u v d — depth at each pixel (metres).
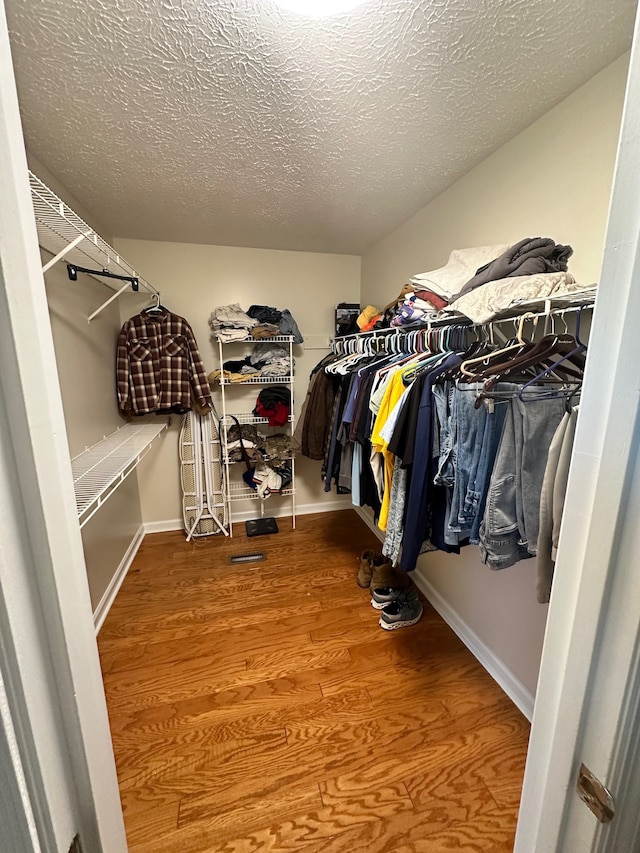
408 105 1.22
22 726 0.32
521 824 0.51
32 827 0.33
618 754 0.37
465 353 1.31
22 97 1.17
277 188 1.80
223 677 1.54
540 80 1.12
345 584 2.19
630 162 0.34
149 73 1.08
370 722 1.35
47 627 0.35
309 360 3.04
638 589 0.35
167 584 2.20
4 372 0.31
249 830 1.04
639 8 0.32
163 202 1.95
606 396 0.37
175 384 2.50
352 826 1.05
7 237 0.31
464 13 0.90
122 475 1.42
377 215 2.15
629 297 0.34
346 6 0.88
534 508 0.99
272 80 1.11
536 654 1.34
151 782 1.16
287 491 2.93
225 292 2.78
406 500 1.33
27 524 0.33
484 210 1.58
